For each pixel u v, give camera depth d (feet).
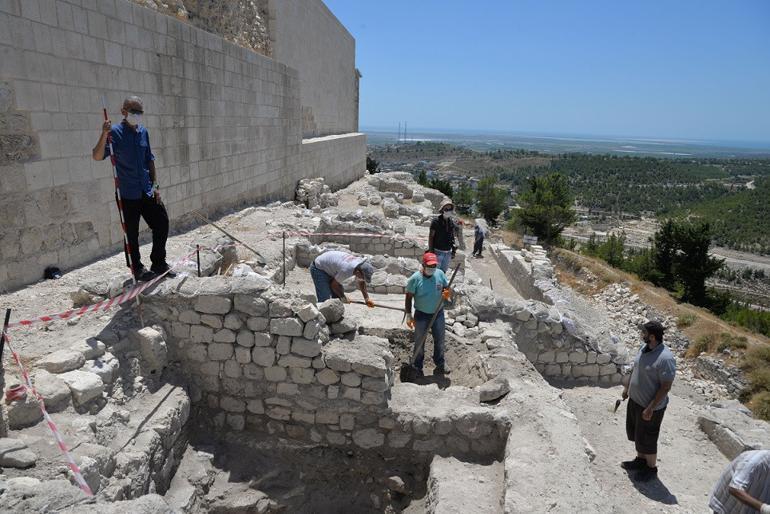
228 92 40.34
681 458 20.61
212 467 16.98
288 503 17.38
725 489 12.94
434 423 17.19
